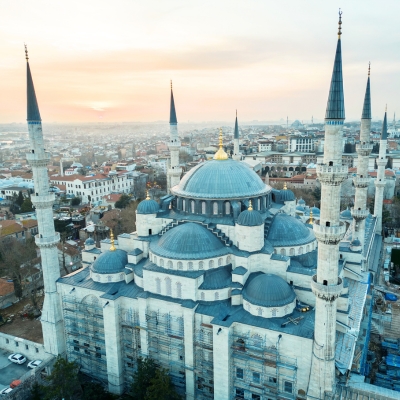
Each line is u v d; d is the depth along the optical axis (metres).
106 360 71.12
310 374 53.81
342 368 54.50
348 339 60.12
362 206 91.62
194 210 73.94
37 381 67.62
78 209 180.75
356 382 56.03
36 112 67.19
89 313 71.06
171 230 69.00
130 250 79.94
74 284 72.00
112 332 66.69
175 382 64.88
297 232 71.06
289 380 56.25
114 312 65.81
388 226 160.38
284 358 55.94
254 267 66.12
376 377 68.44
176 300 62.88
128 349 68.56
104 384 71.25
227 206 72.00
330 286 50.25
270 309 57.09
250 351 57.28
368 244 107.31
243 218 65.44
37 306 95.69
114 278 71.31
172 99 97.31
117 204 177.12
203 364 61.72
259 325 56.53
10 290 99.00
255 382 58.75
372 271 103.06
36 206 69.56
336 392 53.53
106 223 144.75
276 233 70.75
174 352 64.56
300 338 54.12
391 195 196.88
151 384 61.00
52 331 73.31
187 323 60.88
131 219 141.50
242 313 59.72
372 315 87.69
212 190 72.69
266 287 58.22
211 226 69.81
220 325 56.75
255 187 75.50
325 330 51.47
